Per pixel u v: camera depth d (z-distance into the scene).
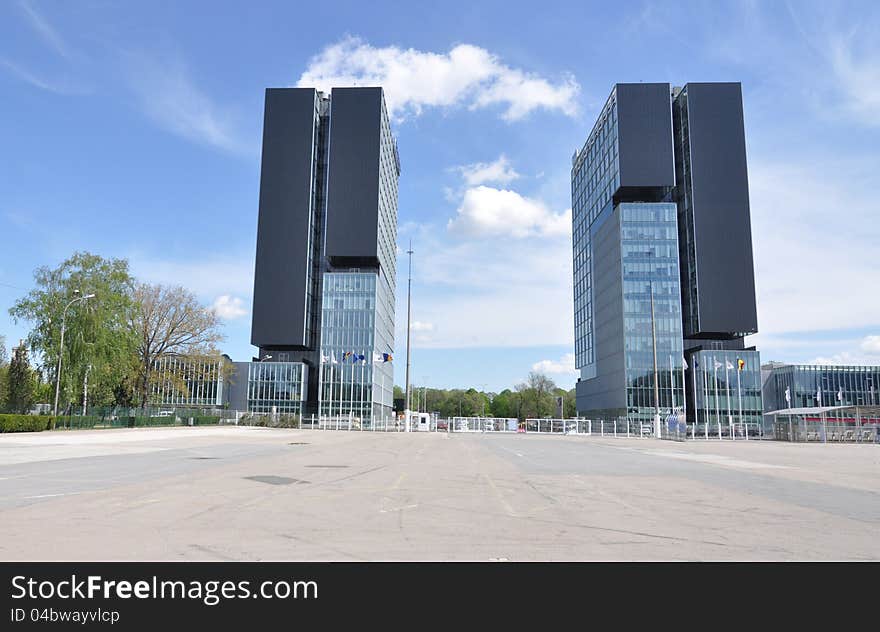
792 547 8.45
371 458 25.53
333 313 111.56
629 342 104.38
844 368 106.00
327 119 126.25
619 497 13.55
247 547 8.09
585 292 140.00
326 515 10.60
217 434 51.88
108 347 63.31
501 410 171.38
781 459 29.61
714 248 107.75
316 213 121.69
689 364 105.75
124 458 23.22
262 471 18.59
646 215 107.75
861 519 10.86
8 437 39.06
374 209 114.75
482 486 15.38
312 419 88.25
